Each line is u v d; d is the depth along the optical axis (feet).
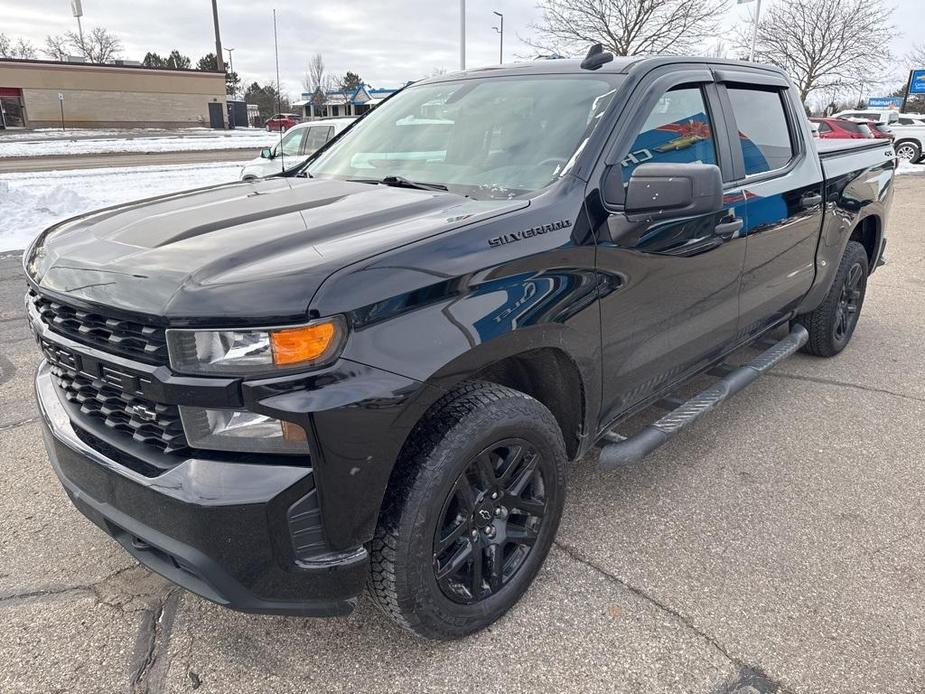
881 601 8.20
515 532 7.81
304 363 5.75
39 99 144.46
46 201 35.99
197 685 6.96
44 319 7.23
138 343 6.13
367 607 8.07
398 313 6.19
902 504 10.28
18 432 12.29
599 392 8.59
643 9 77.15
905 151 77.05
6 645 7.41
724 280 10.59
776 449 11.96
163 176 52.47
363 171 10.26
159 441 6.28
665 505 10.21
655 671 7.16
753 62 12.58
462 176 9.11
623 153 8.70
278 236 6.81
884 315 20.24
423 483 6.55
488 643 7.52
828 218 13.69
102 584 8.41
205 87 164.35
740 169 11.05
